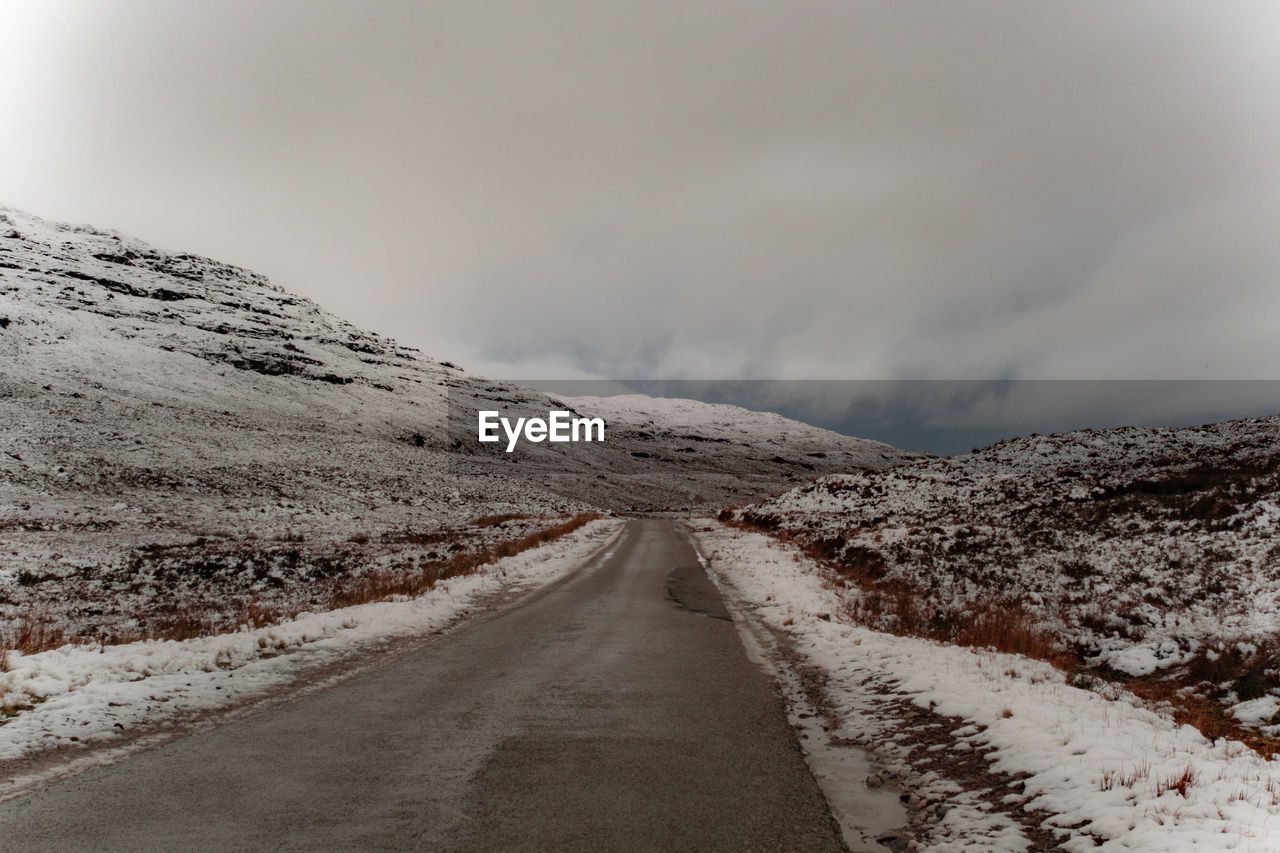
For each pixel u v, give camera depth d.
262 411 91.00
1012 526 22.47
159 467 50.09
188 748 5.24
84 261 172.50
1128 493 23.11
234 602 17.44
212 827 3.78
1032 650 10.05
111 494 42.28
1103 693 7.11
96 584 19.86
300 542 31.30
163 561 23.67
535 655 9.04
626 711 6.36
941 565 19.36
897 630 11.87
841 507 38.69
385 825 3.81
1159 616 12.07
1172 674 9.74
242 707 6.49
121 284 161.12
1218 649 9.94
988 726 5.45
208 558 24.36
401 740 5.43
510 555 24.44
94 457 48.53
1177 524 17.89
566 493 89.62
